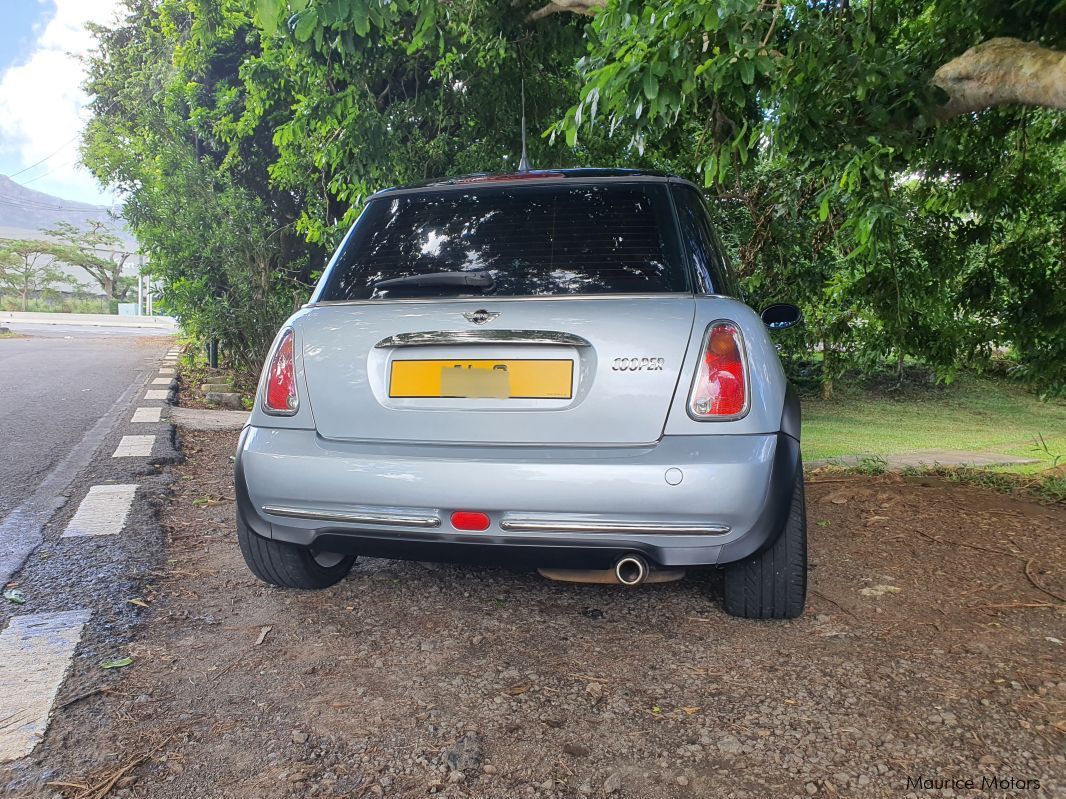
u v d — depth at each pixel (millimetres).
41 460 5395
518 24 5180
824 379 7684
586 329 2188
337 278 2572
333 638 2486
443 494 2176
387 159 5898
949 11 4137
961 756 1774
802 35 3254
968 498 4910
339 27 3906
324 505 2318
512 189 2582
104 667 2248
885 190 4352
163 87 11656
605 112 3275
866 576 3166
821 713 1981
